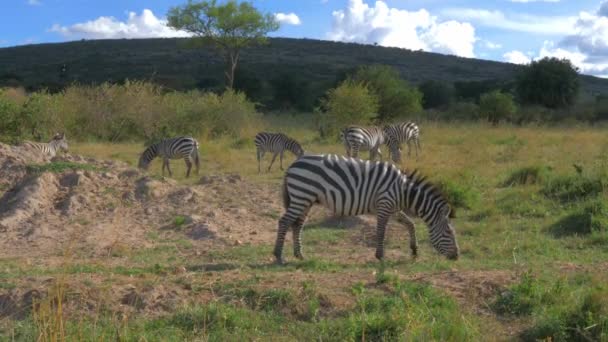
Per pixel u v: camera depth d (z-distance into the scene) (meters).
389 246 9.05
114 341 5.09
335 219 10.46
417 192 7.82
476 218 10.66
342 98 24.78
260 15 40.28
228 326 5.49
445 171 13.83
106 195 11.26
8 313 5.67
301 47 85.31
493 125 29.92
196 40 41.12
